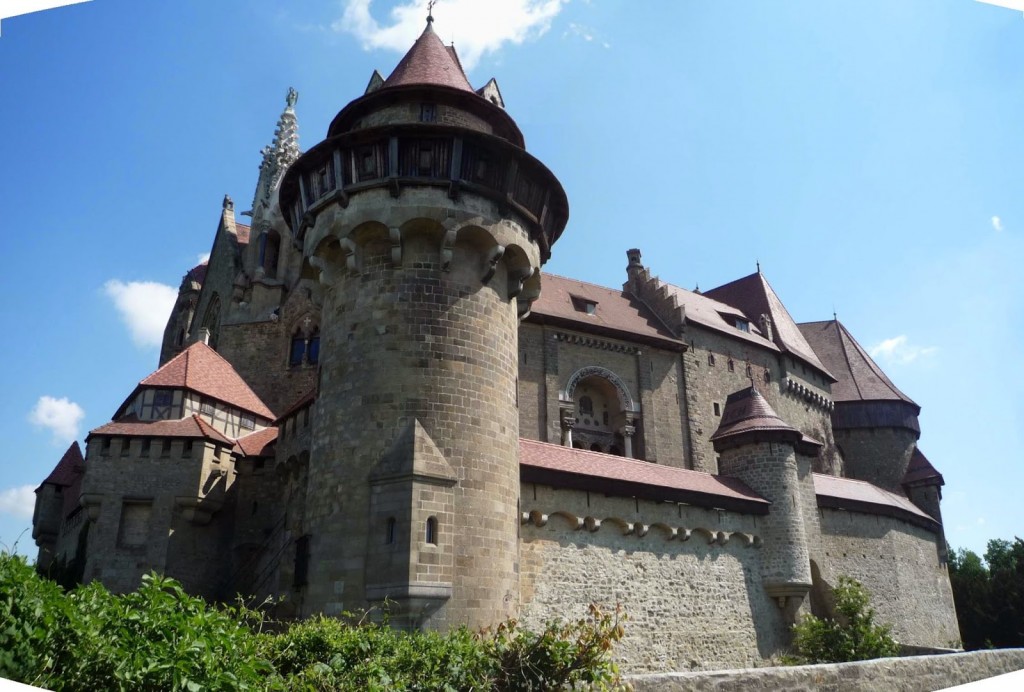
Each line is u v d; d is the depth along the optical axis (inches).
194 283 2347.4
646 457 1802.4
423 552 740.0
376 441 799.7
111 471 1167.0
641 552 1107.9
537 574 969.5
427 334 836.0
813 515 1460.4
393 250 853.2
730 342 2146.9
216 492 1194.0
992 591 2262.6
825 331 2837.1
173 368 1316.4
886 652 1209.4
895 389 2593.5
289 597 834.2
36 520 1755.7
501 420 855.1
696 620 1138.7
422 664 492.7
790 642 1270.9
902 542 1742.1
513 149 892.0
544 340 1739.7
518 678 517.7
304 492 1032.2
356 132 870.4
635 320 1994.3
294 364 1717.5
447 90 983.0
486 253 887.1
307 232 942.4
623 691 529.3
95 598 386.6
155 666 357.1
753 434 1382.9
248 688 391.2
